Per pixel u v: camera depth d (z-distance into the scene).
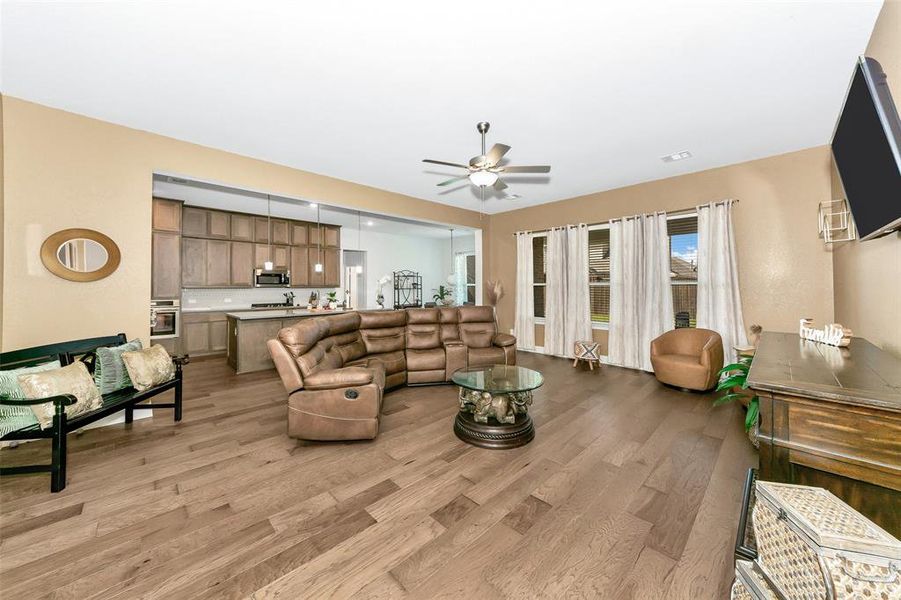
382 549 1.53
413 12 1.77
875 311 2.23
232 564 1.44
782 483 1.19
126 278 3.00
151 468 2.21
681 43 2.01
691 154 3.72
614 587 1.34
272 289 7.06
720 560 1.47
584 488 2.00
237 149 3.57
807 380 1.32
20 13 1.76
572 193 5.29
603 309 5.35
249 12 1.77
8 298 2.52
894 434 1.07
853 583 0.82
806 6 1.75
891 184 1.41
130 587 1.32
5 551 1.49
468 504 1.86
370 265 8.59
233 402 3.48
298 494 1.94
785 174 3.69
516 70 2.26
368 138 3.32
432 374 4.12
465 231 8.69
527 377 3.02
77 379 2.18
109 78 2.35
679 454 2.41
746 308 3.94
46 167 2.66
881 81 1.41
